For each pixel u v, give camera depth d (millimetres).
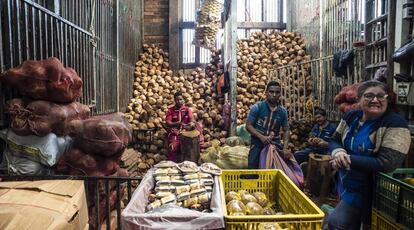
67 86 2752
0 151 2770
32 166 2670
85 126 2824
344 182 2377
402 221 1938
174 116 6617
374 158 2109
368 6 4723
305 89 7051
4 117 2730
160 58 9086
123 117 3393
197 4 9328
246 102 7672
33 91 2650
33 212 1559
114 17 6426
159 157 6941
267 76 8062
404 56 3572
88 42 4777
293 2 9414
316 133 5352
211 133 7461
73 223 1684
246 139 6625
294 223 1527
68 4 4148
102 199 2975
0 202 1641
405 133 2092
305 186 5172
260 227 1508
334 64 5449
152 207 1819
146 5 9500
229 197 2121
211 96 8250
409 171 2371
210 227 1517
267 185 2441
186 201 1917
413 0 3699
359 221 2350
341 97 4203
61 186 1933
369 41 4715
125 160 4754
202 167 2314
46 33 3395
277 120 3945
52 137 2691
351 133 2330
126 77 7574
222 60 8641
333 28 6824
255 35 8938
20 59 2906
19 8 2926
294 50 8523
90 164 2836
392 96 3641
